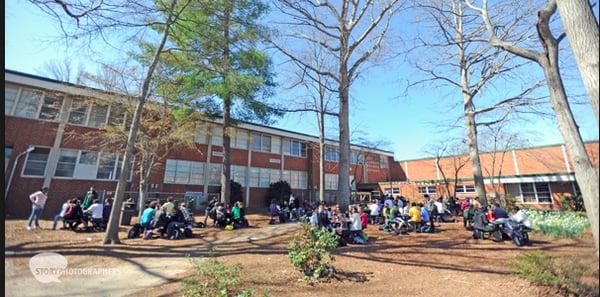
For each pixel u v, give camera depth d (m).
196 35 10.31
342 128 14.41
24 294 5.30
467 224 12.41
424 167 34.06
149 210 10.95
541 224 9.59
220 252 8.55
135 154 19.30
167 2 9.71
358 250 8.82
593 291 3.98
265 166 27.89
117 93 13.88
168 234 10.62
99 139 17.89
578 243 5.82
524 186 20.09
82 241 9.52
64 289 5.62
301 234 6.57
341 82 14.73
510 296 4.86
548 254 5.46
